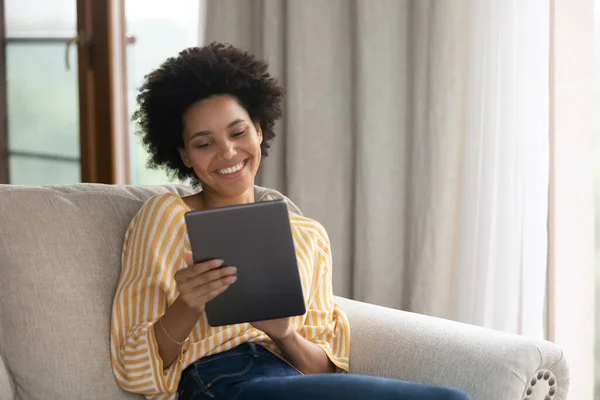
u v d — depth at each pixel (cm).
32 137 443
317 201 355
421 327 228
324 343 232
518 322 308
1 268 213
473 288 316
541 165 305
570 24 303
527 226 305
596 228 337
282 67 362
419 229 327
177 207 225
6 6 443
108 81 412
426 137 323
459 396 187
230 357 216
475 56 310
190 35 427
